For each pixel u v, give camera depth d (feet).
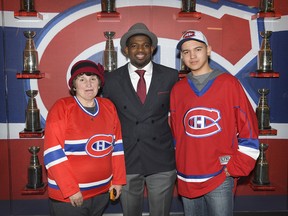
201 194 6.05
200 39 5.91
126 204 7.19
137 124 6.94
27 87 9.50
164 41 9.48
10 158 9.64
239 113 5.83
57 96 9.56
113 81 7.09
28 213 9.65
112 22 9.41
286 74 9.68
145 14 9.41
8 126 9.57
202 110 5.92
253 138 5.77
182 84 6.37
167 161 7.09
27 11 8.71
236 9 9.51
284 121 9.80
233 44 9.61
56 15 9.34
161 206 7.22
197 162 6.00
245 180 9.91
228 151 5.95
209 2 9.47
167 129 7.22
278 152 9.89
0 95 9.46
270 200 9.92
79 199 5.56
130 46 6.93
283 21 9.53
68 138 5.62
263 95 9.25
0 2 9.20
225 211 5.96
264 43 9.14
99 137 5.78
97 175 5.79
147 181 7.31
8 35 9.31
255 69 9.69
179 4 9.39
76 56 9.47
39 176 9.16
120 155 6.32
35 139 9.64
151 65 7.28
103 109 6.06
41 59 9.43
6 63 9.39
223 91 5.89
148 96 6.95
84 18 9.39
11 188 9.70
